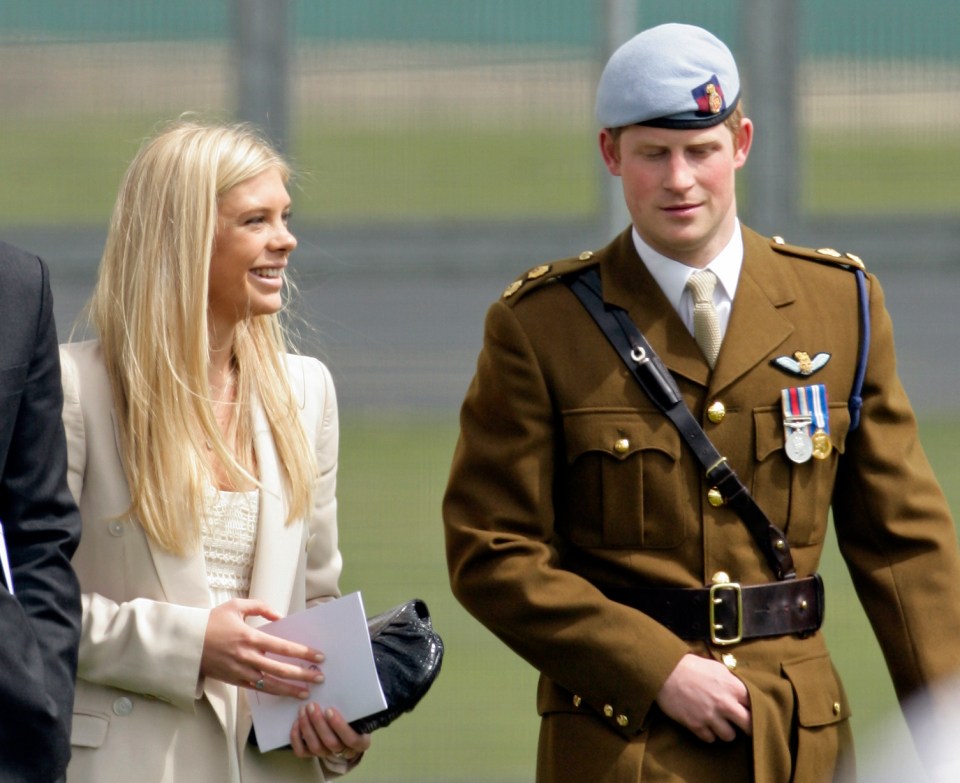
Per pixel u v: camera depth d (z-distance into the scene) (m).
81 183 76.94
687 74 12.60
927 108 74.88
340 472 41.69
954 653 12.93
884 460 13.18
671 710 12.44
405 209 75.81
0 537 10.50
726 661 12.61
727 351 12.86
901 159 74.62
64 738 10.45
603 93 12.86
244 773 12.58
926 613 13.01
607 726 12.70
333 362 58.50
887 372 13.30
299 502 12.94
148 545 12.43
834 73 74.88
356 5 77.25
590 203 75.56
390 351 60.59
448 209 75.88
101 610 12.27
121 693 12.33
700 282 12.96
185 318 12.48
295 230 72.44
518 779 21.44
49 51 78.19
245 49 75.56
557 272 13.26
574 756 12.80
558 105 77.94
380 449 45.22
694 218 12.70
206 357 12.55
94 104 77.94
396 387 54.97
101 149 77.75
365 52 77.31
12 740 10.28
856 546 13.40
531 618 12.70
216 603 12.63
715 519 12.73
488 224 72.31
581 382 12.92
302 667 12.30
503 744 23.00
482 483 13.12
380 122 77.06
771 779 12.50
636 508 12.76
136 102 77.88
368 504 37.69
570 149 77.50
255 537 12.84
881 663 25.83
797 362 12.95
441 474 41.41
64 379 12.50
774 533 12.77
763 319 12.99
